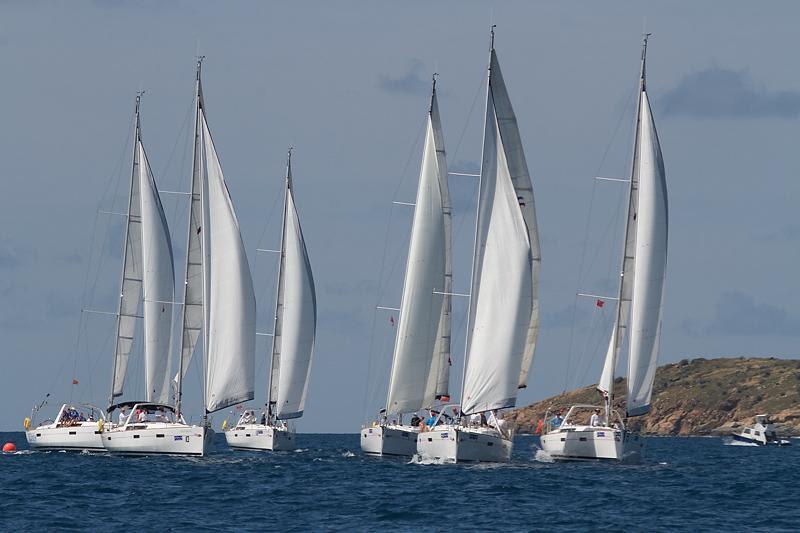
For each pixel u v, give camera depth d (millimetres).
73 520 199125
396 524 196875
